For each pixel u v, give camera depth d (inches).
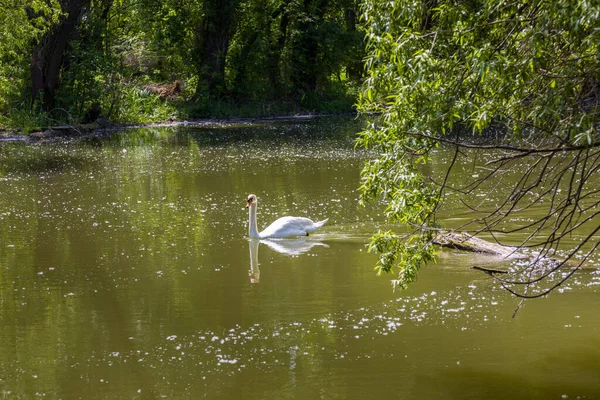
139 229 592.1
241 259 494.6
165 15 1827.0
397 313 378.6
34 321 382.3
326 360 321.4
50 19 1385.3
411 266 318.7
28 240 558.6
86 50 1535.4
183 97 1812.3
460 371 305.9
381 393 288.2
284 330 359.9
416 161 306.7
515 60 251.8
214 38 1835.6
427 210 312.8
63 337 358.9
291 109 1924.2
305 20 1895.9
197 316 383.2
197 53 1839.3
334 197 711.1
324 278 445.1
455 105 263.7
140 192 763.4
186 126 1566.2
